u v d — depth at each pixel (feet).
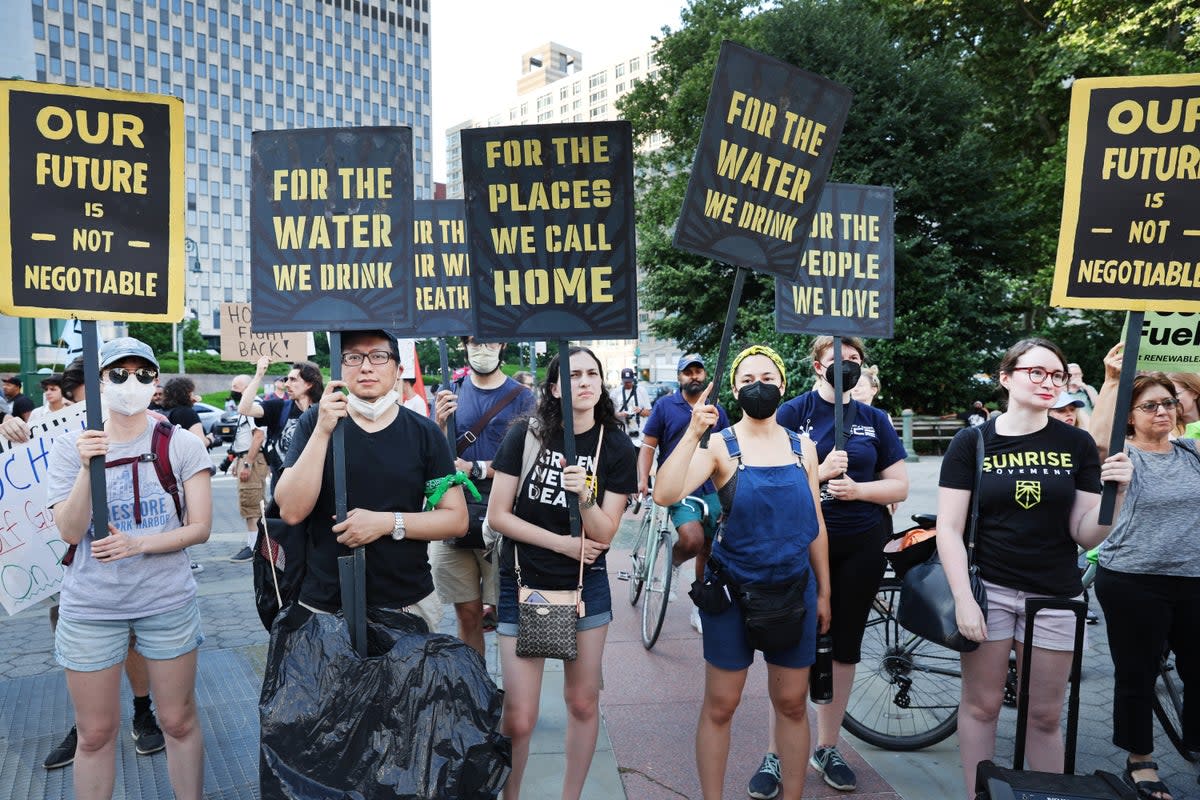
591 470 9.66
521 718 9.29
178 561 9.37
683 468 8.98
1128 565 10.23
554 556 9.38
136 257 8.88
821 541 9.91
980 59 72.64
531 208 9.53
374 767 7.27
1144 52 55.06
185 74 315.17
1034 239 67.82
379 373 8.60
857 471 11.39
